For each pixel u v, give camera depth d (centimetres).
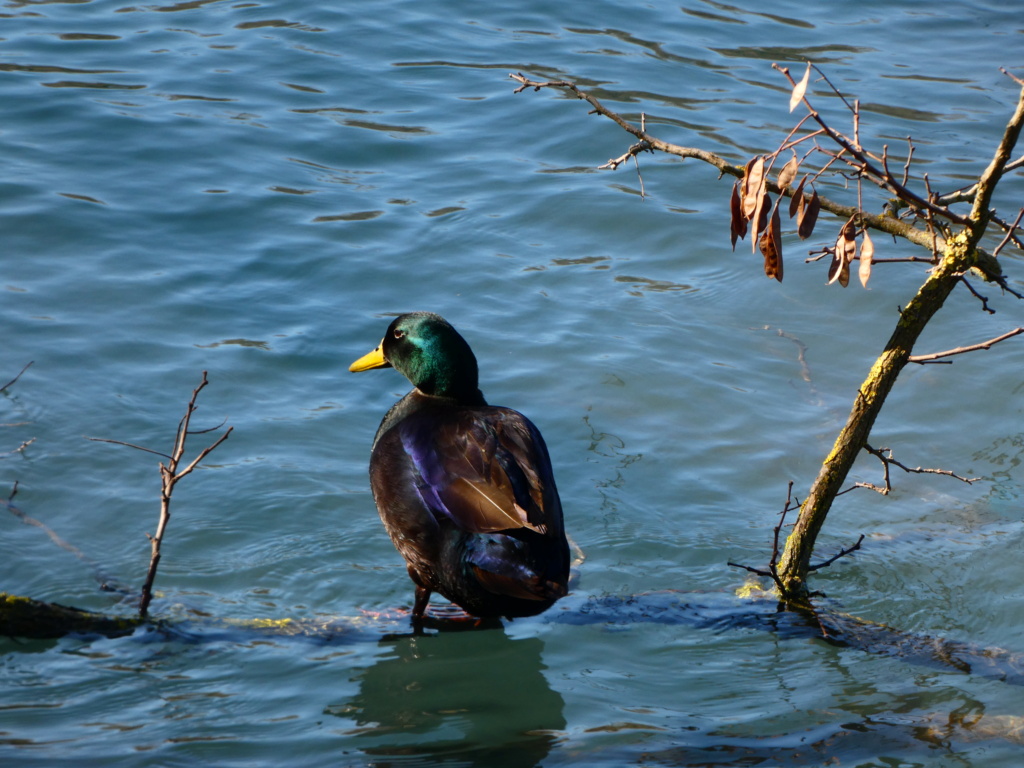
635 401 809
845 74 1329
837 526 701
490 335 876
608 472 739
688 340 879
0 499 680
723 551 674
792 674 575
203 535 668
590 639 606
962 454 761
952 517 703
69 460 716
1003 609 621
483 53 1366
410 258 973
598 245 1007
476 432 589
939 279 577
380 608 630
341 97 1249
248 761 501
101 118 1162
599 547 676
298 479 718
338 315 895
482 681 568
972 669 576
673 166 1127
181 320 873
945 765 500
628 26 1459
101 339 840
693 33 1445
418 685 563
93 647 578
